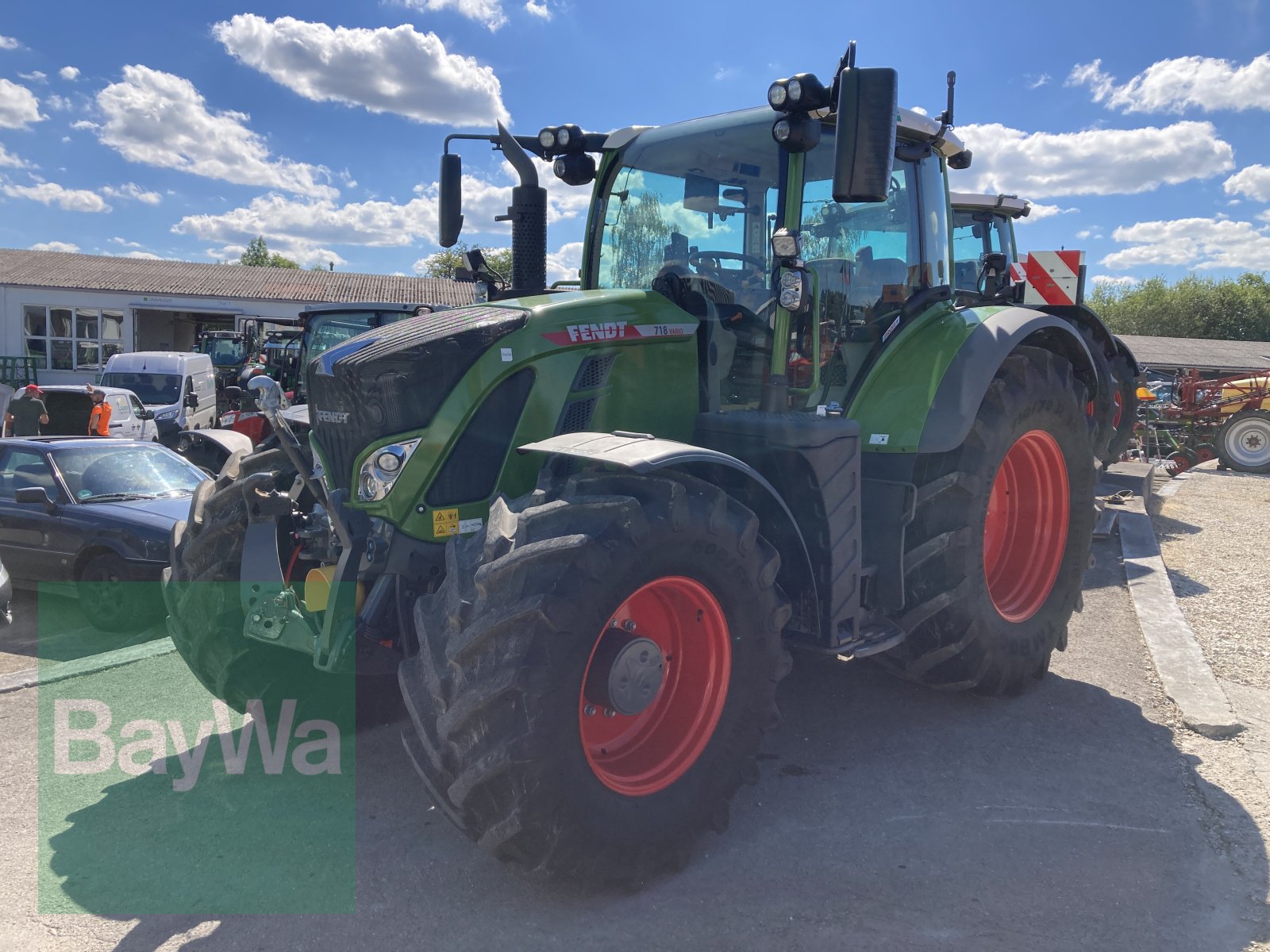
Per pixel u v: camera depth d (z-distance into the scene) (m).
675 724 3.12
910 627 4.05
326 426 3.41
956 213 10.34
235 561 3.86
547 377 3.39
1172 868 3.04
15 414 12.83
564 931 2.71
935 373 4.02
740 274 4.02
